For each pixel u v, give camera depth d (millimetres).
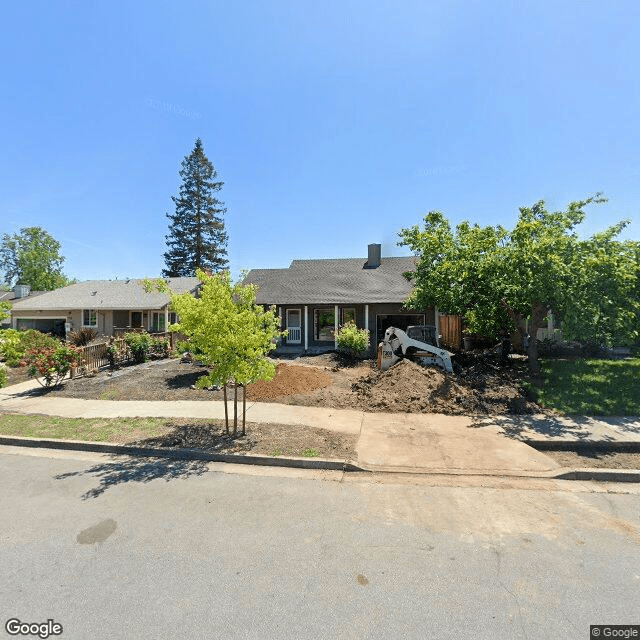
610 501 4793
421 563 3445
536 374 11297
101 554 3570
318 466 5922
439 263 12664
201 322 6633
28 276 52812
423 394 9766
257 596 3000
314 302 19781
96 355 14766
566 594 3039
